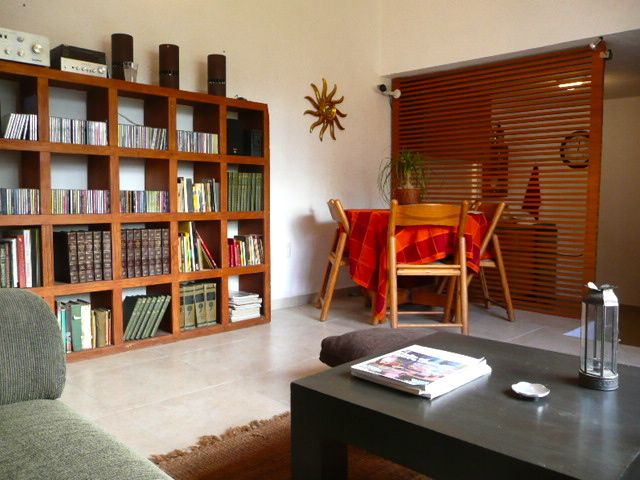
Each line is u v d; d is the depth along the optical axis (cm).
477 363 152
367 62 523
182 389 258
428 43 497
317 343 339
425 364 151
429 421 119
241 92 418
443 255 363
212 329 360
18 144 274
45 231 286
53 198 290
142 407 236
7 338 140
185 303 349
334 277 405
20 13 305
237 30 413
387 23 528
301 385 142
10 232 292
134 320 325
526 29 434
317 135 481
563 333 378
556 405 129
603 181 612
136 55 356
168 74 338
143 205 325
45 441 113
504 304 469
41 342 146
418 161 456
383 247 376
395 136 550
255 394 252
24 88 299
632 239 593
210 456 189
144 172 362
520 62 460
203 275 351
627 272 596
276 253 452
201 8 390
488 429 115
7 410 131
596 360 142
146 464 108
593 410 126
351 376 150
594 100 418
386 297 380
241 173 374
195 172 382
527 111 464
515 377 150
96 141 305
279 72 445
